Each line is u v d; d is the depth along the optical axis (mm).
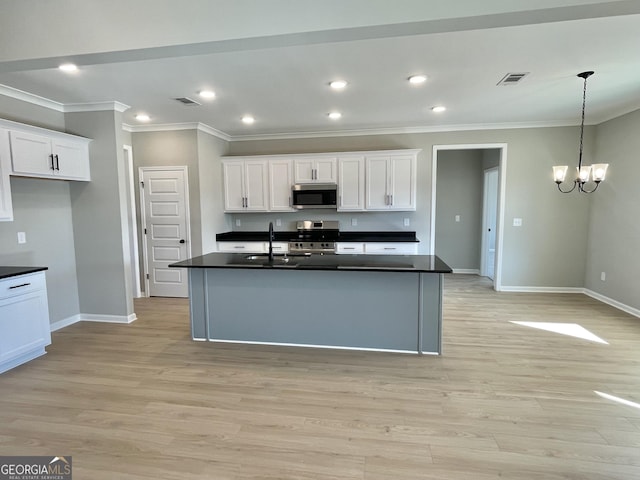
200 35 1874
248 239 5555
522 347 3340
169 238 5230
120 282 4129
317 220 5906
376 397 2500
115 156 3965
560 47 2605
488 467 1824
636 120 4172
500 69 3031
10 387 2678
